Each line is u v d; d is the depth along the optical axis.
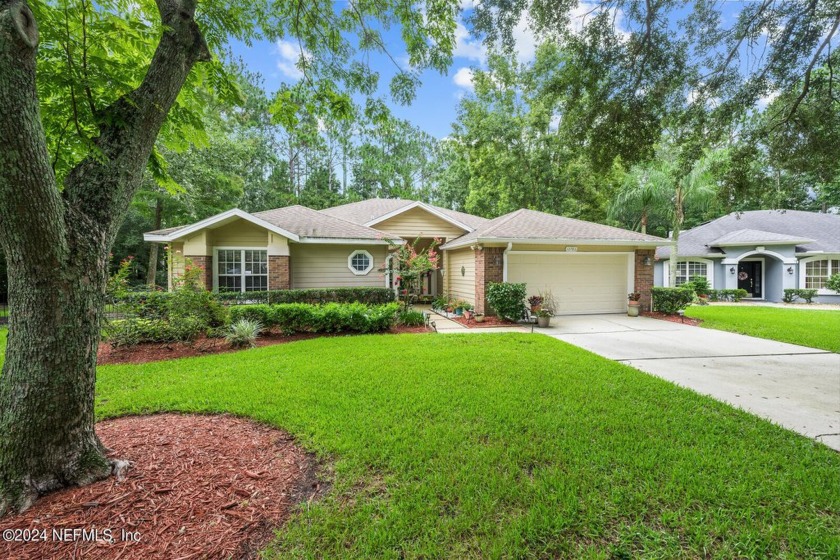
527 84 20.84
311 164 36.59
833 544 2.29
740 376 6.04
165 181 3.93
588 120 6.18
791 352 7.77
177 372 6.12
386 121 6.43
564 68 6.11
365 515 2.57
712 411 4.42
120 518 2.44
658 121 6.14
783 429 3.93
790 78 5.84
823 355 7.52
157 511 2.53
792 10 5.26
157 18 4.44
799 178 7.41
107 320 7.61
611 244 12.76
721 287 20.66
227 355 7.28
